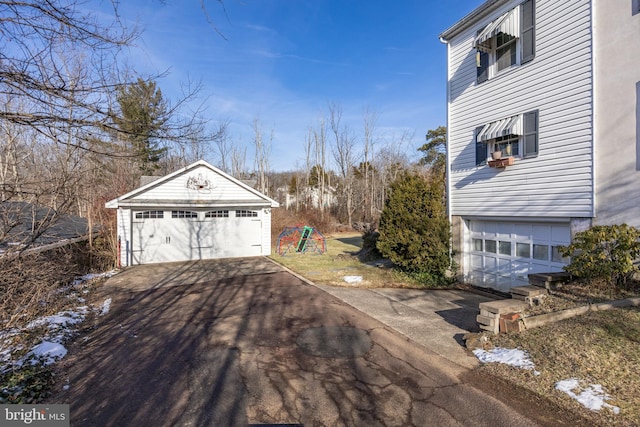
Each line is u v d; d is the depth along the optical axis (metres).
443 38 11.07
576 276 6.74
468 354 5.00
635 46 6.49
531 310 5.62
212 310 7.55
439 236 10.52
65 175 5.18
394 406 3.67
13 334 5.63
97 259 12.87
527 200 8.59
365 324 6.52
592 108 7.16
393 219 11.09
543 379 3.99
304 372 4.52
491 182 9.61
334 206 40.94
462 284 10.58
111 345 5.51
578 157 7.45
